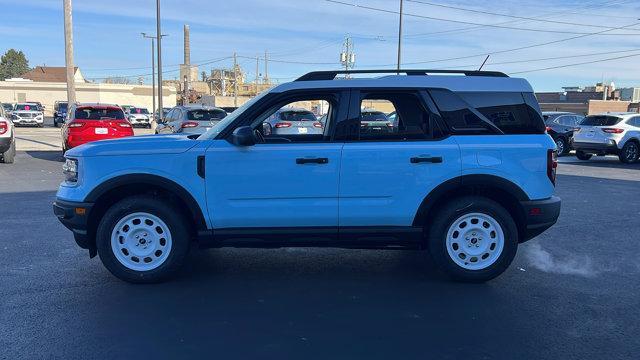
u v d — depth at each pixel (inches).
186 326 169.5
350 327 169.9
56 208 206.2
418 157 202.5
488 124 208.5
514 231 208.8
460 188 210.7
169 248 205.3
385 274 224.2
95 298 192.7
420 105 208.2
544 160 207.8
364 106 219.1
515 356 151.5
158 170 199.3
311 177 201.5
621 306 190.4
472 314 181.6
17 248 255.6
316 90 207.8
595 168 657.6
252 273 223.9
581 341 161.6
